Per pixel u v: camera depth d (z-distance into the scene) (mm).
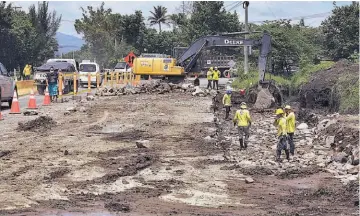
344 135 24344
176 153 22359
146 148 23031
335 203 15352
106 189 16234
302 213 14258
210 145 24281
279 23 77000
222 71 89562
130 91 51750
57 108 37906
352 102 33625
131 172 18375
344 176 18625
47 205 14367
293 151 21922
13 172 18016
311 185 17562
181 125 29922
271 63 73188
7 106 39469
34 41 102500
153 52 124938
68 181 17047
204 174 18750
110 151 22203
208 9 117500
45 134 26188
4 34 94062
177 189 16531
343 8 78688
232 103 44031
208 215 13828
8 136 25469
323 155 22266
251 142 25500
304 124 29922
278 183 17812
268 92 41281
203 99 46406
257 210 14461
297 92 50062
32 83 54656
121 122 30812
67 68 51062
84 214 13609
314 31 89250
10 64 97125
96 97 47562
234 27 118875
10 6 96125
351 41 77250
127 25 122812
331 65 49875
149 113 35344
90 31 120500
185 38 119125
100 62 118188
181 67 61031
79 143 23906
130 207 14391
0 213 13570
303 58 66562
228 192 16438
